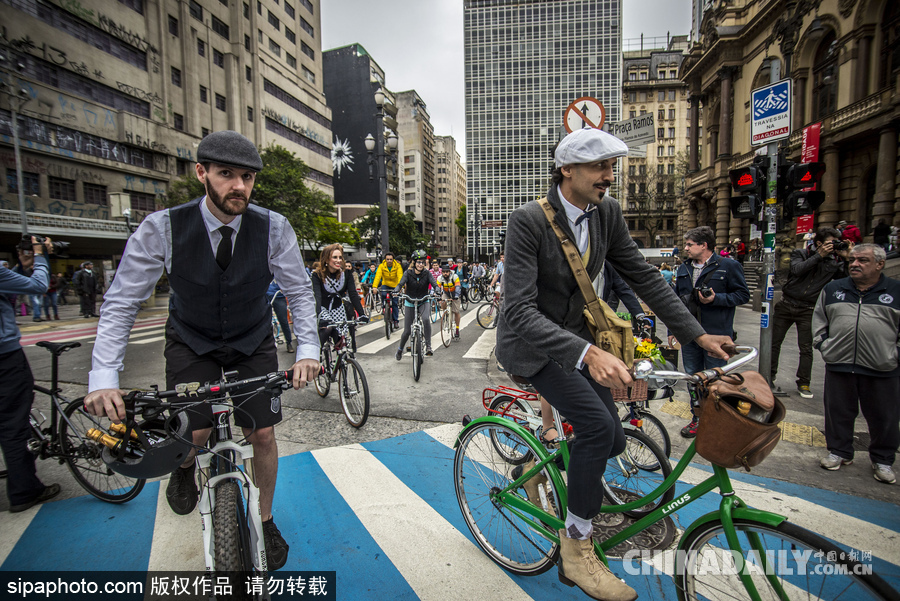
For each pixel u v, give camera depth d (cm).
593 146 165
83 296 1545
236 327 207
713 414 147
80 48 2692
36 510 284
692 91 3409
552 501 213
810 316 490
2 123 2284
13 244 2330
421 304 736
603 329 182
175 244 183
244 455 181
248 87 4103
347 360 441
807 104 2159
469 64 8044
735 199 521
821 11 2020
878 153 1758
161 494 301
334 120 8156
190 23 3497
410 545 245
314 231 3522
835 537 248
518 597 205
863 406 321
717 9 2966
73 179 2639
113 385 162
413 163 10162
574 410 174
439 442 389
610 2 7619
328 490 307
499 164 8094
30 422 288
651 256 4641
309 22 5156
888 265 775
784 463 343
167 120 3278
